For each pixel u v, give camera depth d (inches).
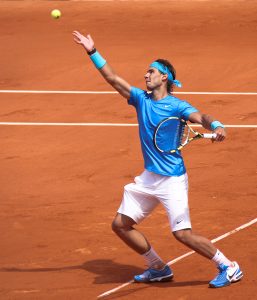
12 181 1143.6
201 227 921.5
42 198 1062.4
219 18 2576.3
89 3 2994.6
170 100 713.0
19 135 1395.2
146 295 715.4
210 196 1047.0
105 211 997.8
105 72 729.0
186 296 707.4
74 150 1298.0
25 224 954.7
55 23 2564.0
